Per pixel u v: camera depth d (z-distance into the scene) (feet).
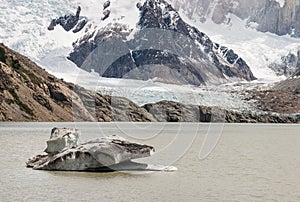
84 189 166.40
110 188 168.86
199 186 175.73
